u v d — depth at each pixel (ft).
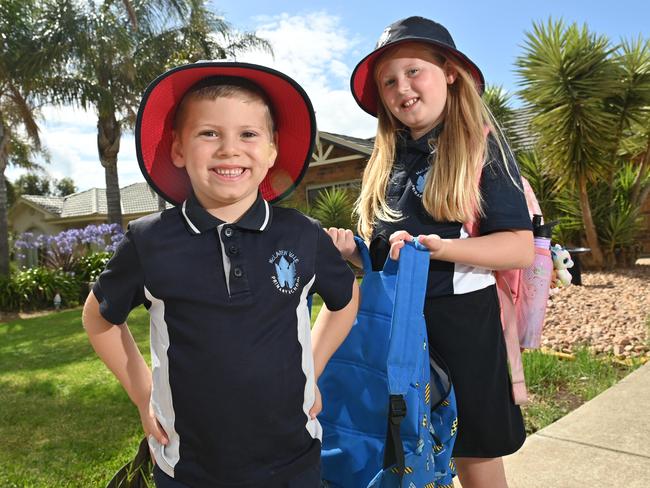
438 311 5.52
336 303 4.70
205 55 55.36
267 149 4.50
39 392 14.66
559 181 31.96
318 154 53.78
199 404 3.99
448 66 5.86
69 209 94.17
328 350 4.77
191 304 4.01
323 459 5.19
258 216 4.27
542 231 5.95
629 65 31.37
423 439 4.83
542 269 5.88
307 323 4.38
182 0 52.70
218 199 4.25
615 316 19.88
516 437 5.70
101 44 46.98
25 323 29.45
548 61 30.66
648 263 34.68
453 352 5.49
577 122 29.48
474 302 5.52
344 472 5.11
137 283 4.13
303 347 4.30
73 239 44.34
